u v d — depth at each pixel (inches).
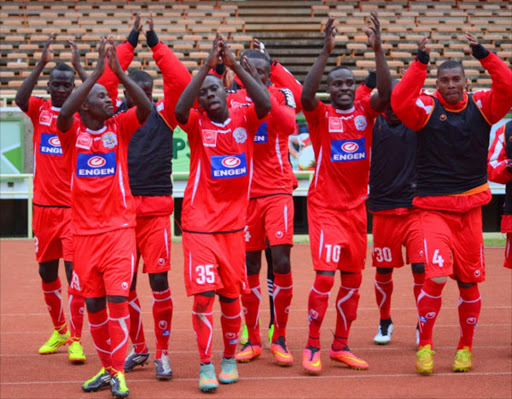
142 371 273.4
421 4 1131.3
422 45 248.5
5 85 956.6
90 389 241.0
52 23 1064.2
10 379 260.4
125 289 232.8
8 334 345.7
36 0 1106.1
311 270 557.9
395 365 273.1
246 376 259.1
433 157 258.4
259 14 1120.8
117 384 229.8
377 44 252.7
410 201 304.3
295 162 724.7
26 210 772.6
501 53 1021.2
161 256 260.8
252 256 282.7
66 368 278.4
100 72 231.3
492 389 236.4
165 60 259.6
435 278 255.0
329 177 262.8
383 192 308.8
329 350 293.3
